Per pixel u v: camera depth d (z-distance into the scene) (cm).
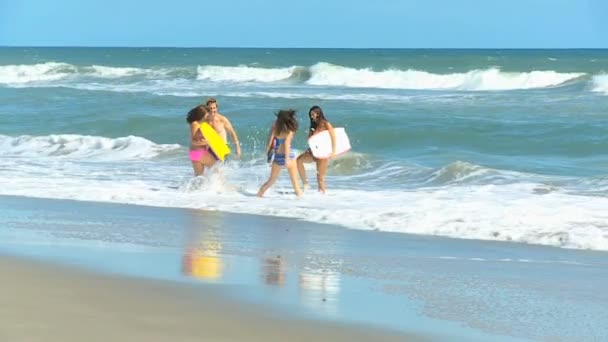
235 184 5188
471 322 2222
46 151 7356
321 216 4153
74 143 7556
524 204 4444
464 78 14462
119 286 2497
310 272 2852
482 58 19562
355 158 6247
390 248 3388
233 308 2269
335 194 4944
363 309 2316
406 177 5766
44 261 2856
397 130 8250
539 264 3084
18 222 3875
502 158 7056
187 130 8819
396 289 2611
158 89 13762
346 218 4097
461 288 2648
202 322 2111
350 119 8981
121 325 2038
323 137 4966
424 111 10000
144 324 2059
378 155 6919
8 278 2550
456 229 3800
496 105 10769
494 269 2983
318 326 2117
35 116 9831
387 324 2166
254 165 6381
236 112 9894
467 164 5794
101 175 5750
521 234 3666
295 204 4569
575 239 3516
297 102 11119
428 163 6856
